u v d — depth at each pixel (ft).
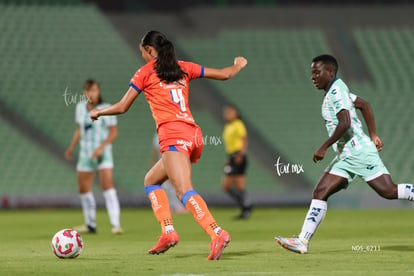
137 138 269.03
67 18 314.14
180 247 96.94
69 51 299.79
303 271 67.10
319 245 97.30
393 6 333.21
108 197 128.88
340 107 80.12
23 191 247.09
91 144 127.85
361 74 305.73
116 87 288.30
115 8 338.34
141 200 233.96
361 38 321.32
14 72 286.87
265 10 330.13
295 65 305.53
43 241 114.32
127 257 81.92
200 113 282.36
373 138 88.53
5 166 252.62
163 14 329.93
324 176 83.51
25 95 278.26
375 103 288.30
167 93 78.48
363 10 332.19
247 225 152.76
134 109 278.05
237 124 177.17
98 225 154.40
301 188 260.83
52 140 263.90
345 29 328.08
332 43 320.91
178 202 204.64
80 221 170.91
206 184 256.11
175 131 77.56
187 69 80.48
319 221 83.56
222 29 326.85
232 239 114.83
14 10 314.14
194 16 329.72
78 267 72.38
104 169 128.16
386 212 201.98
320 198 83.41
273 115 283.38
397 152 270.46
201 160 262.47
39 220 175.32
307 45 316.19
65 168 255.09
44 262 78.02
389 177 81.76
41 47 299.38
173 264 73.67
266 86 294.46
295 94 291.79
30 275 66.69
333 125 82.12
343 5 333.21
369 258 78.33
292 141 274.16
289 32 322.75
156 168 82.28
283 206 234.79
